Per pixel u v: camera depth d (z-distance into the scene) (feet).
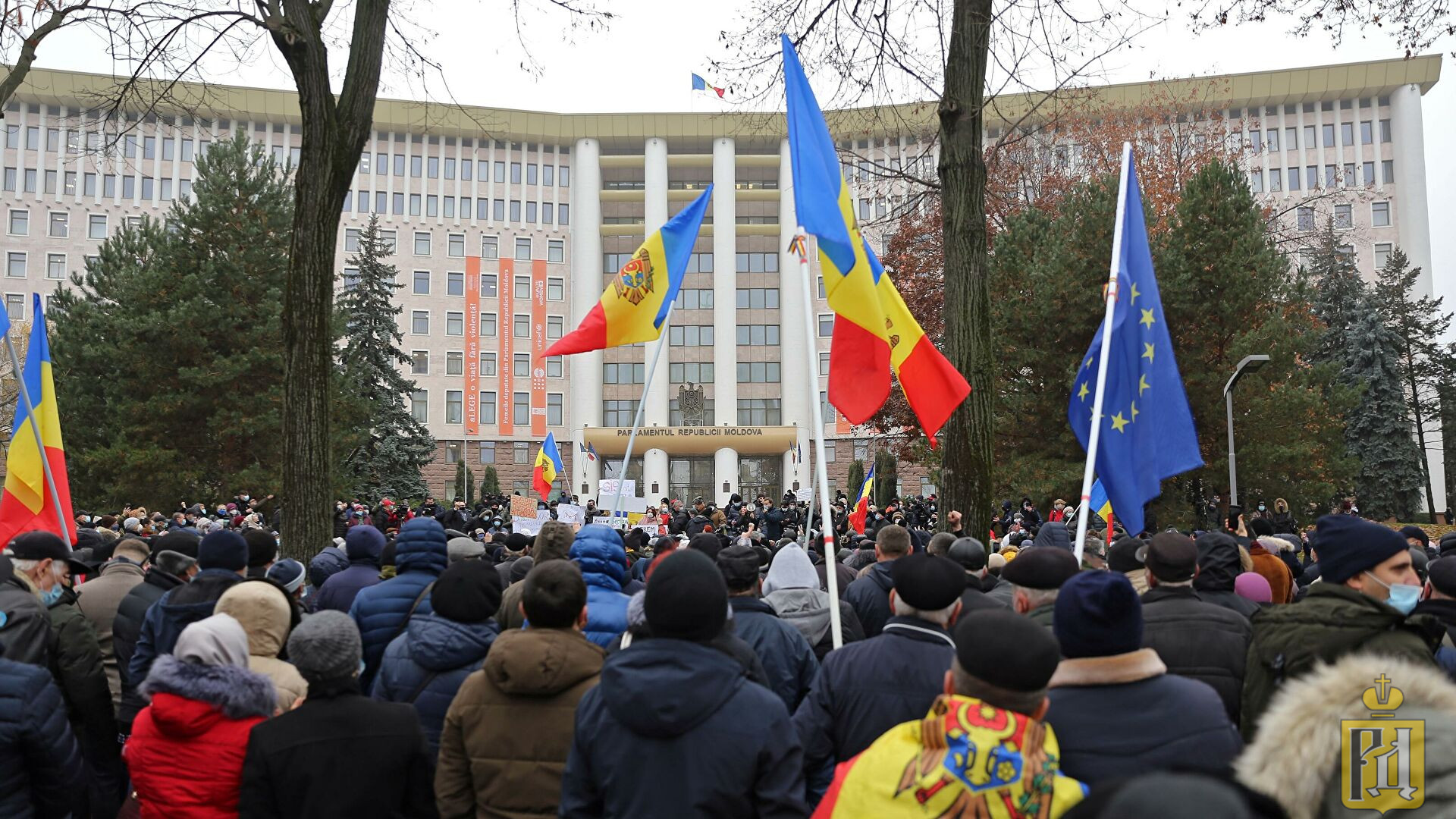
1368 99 197.77
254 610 12.18
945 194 30.17
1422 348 152.35
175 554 17.61
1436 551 30.42
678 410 214.90
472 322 212.23
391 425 134.51
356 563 19.95
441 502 186.50
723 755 8.68
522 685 10.66
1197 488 77.97
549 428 213.25
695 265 217.36
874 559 25.75
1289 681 6.09
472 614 13.21
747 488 212.43
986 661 7.34
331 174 30.01
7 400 135.03
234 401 95.91
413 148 213.66
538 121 214.28
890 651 11.14
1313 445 75.87
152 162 197.88
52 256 193.57
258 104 197.16
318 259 29.71
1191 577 12.94
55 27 34.24
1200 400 77.05
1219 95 145.79
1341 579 11.46
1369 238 195.21
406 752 10.36
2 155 193.06
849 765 7.48
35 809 11.27
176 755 10.18
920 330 22.30
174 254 98.94
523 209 216.54
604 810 8.96
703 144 219.82
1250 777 5.76
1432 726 5.68
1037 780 6.88
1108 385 20.13
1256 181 198.29
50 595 15.97
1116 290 18.97
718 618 9.16
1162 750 8.21
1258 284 75.56
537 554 18.04
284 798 9.91
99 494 98.07
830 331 211.82
